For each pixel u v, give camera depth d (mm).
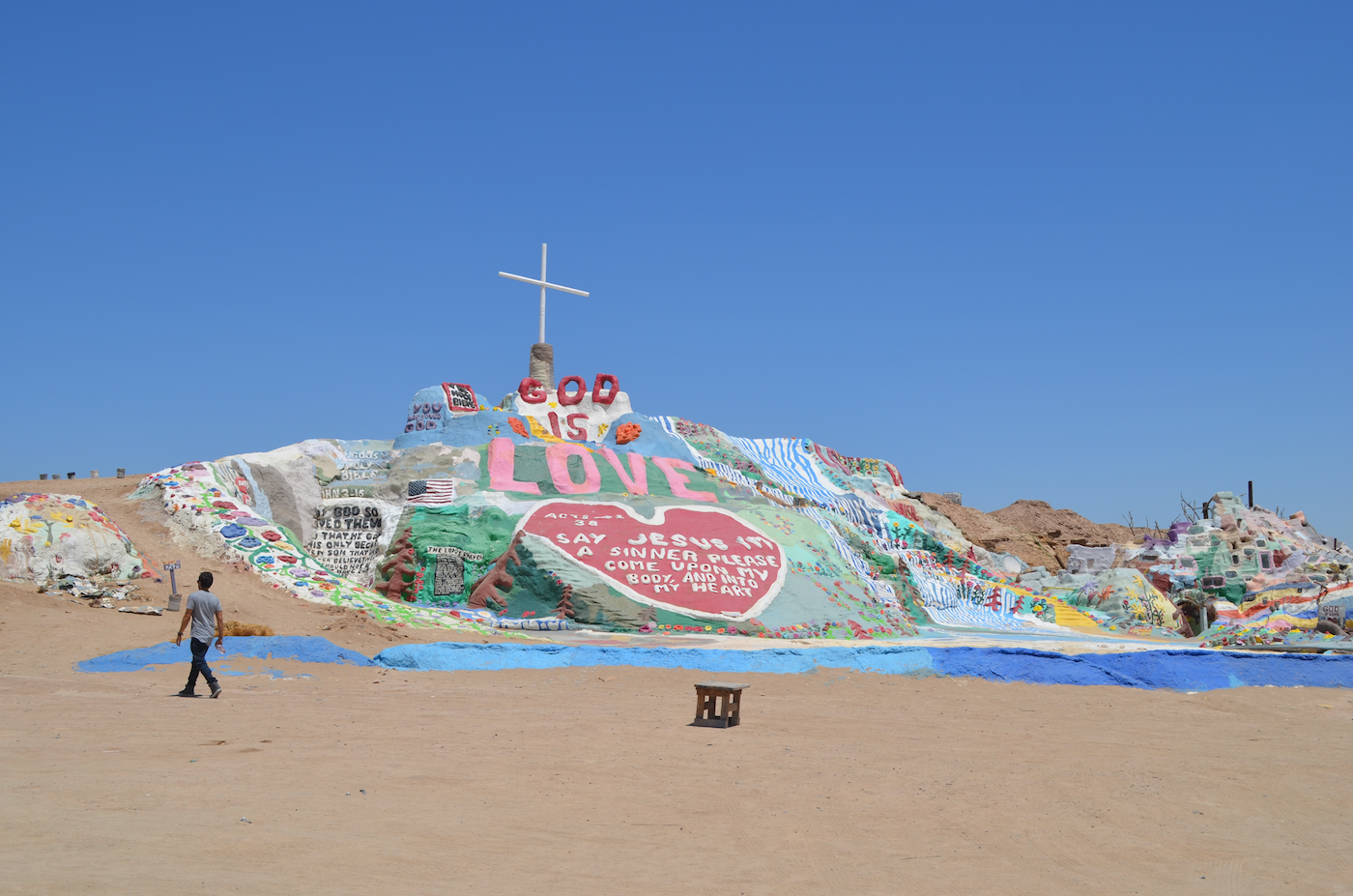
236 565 30734
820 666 22453
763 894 7309
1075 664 23047
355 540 38250
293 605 28188
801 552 39656
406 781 10305
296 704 15609
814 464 54812
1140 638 44625
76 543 26875
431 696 17219
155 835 7863
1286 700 20922
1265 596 49125
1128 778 12141
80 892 6496
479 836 8422
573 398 50062
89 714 13602
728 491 45469
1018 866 8367
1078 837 9359
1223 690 22062
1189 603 52938
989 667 22766
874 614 37406
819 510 47281
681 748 13062
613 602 33250
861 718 16781
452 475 41031
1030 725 16750
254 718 13992
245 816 8586
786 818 9570
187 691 15828
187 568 29547
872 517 50500
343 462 43719
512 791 10141
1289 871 8523
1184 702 20297
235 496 35531
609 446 48844
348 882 7066
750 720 15984
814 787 11016
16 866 6945
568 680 19766
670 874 7680
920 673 22578
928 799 10633
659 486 43562
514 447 43344
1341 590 42031
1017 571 60562
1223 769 12891
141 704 14781
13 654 19234
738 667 22062
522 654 21656
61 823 8078
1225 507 56875
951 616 45938
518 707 16391
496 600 34094
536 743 12938
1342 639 35625
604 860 7945
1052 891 7742
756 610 34594
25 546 26062
